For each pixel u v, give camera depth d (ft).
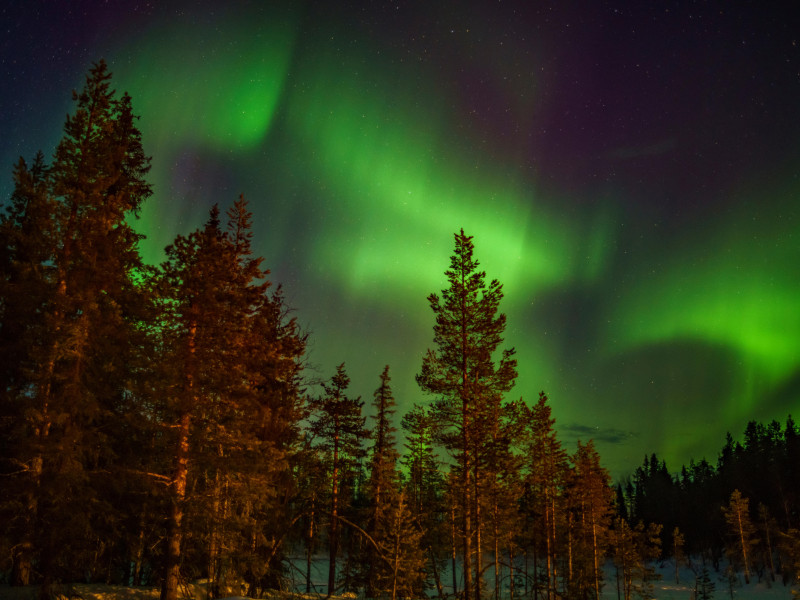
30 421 51.13
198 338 59.67
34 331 51.70
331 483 95.09
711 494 319.88
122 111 70.23
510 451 88.74
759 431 363.35
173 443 57.77
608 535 196.34
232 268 66.18
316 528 87.40
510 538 139.64
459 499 99.55
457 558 181.78
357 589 102.89
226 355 61.67
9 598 49.03
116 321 55.83
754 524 257.96
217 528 57.16
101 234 56.18
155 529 57.77
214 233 68.59
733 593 226.79
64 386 51.29
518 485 131.75
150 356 57.82
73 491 51.06
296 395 81.82
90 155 58.85
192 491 57.52
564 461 144.87
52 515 49.37
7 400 52.39
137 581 72.95
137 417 56.85
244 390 61.82
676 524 326.65
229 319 62.90
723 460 364.38
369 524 106.32
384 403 115.44
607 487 190.70
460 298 89.20
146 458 58.95
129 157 69.41
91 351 53.72
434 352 88.28
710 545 295.89
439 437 87.76
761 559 255.29
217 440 58.44
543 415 142.00
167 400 55.52
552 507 145.59
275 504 73.82
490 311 87.92
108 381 57.67
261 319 72.49
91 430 53.42
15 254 64.44
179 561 55.83
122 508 59.31
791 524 257.14
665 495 359.05
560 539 166.09
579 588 148.87
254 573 64.34
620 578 253.24
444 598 99.14
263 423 73.05
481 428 85.30
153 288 59.11
